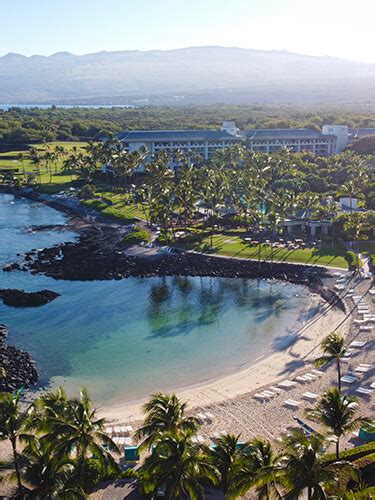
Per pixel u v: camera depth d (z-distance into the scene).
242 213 160.00
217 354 89.69
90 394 77.38
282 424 66.19
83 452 48.00
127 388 79.00
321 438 43.38
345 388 73.56
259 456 45.25
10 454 60.50
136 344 94.06
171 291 120.12
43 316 106.94
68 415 50.06
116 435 64.75
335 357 66.94
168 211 149.12
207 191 154.88
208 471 44.62
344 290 112.75
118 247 151.12
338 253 136.38
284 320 103.19
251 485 43.00
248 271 128.50
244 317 105.31
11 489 50.09
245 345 92.94
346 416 50.06
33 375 82.75
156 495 50.56
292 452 42.19
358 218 130.38
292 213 153.62
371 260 127.62
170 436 45.88
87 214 196.88
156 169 182.12
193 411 70.62
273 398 72.94
